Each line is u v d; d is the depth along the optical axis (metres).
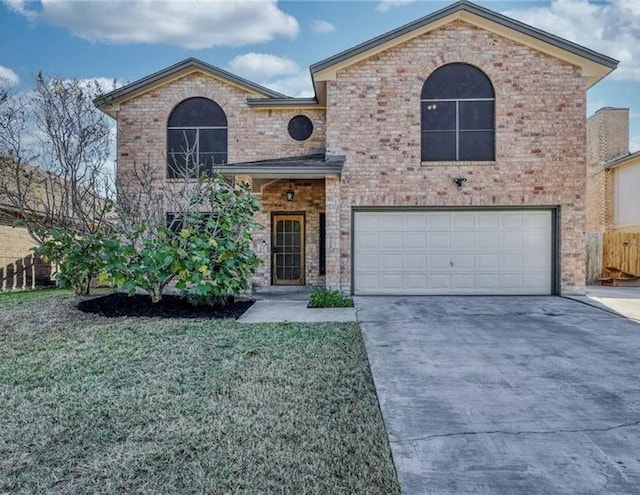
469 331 7.41
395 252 11.66
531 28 11.06
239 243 9.05
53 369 5.05
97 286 12.31
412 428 3.72
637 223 17.56
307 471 3.01
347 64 11.53
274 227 14.23
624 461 3.20
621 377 5.04
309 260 14.04
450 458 3.23
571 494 2.80
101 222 10.12
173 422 3.70
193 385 4.55
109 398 4.19
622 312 9.22
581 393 4.54
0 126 11.98
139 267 8.41
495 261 11.58
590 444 3.46
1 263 13.45
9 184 13.05
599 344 6.54
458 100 11.55
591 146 21.11
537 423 3.83
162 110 13.75
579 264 11.34
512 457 3.25
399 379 4.95
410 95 11.51
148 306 8.95
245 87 13.70
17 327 7.25
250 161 13.69
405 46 11.52
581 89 11.30
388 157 11.54
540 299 10.86
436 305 10.05
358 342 6.45
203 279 8.47
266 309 9.48
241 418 3.78
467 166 11.45
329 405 4.10
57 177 12.70
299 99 13.44
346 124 11.60
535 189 11.37
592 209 20.97
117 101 13.66
